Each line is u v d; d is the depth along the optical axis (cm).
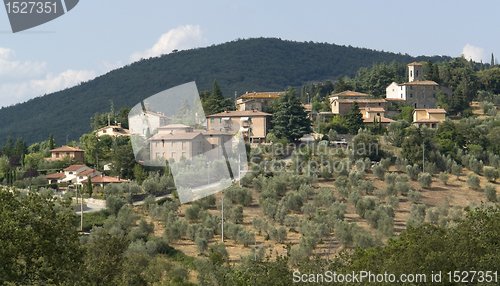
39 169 10488
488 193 8531
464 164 10431
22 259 2342
